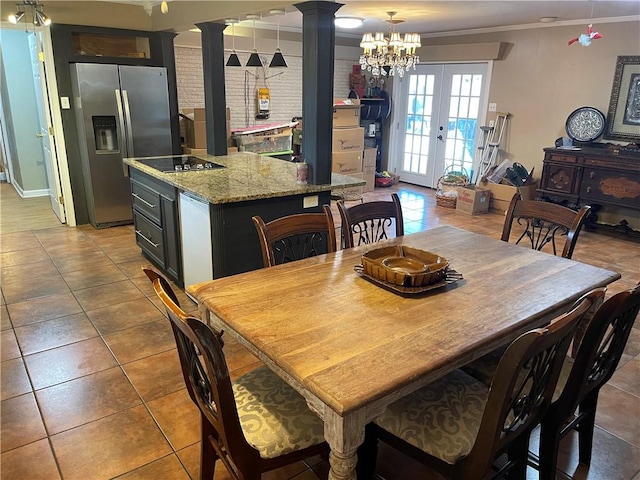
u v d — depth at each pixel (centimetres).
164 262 377
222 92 443
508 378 124
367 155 725
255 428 152
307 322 156
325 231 237
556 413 168
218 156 454
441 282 186
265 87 684
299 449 151
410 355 138
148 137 512
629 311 163
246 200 298
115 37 515
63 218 523
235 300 172
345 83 784
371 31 699
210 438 169
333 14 308
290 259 275
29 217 548
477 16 519
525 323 159
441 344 143
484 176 636
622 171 491
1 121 679
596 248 484
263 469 149
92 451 203
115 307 333
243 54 650
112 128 501
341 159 684
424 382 135
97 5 475
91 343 286
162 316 321
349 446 126
